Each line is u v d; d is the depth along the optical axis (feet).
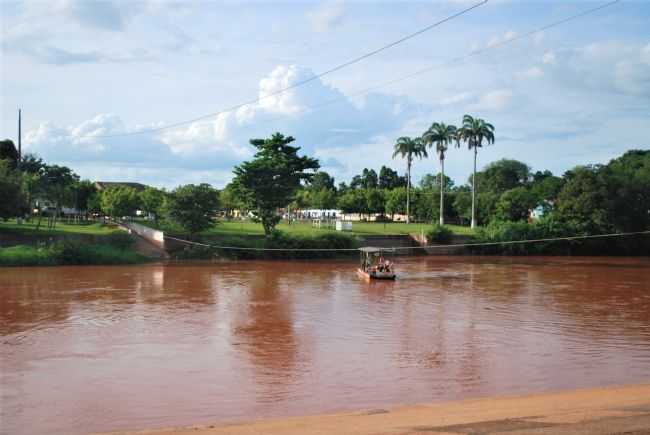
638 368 86.99
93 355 93.45
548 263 290.76
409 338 107.04
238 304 147.02
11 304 144.15
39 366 86.63
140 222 384.68
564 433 44.96
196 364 87.71
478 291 176.86
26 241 254.68
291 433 51.11
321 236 307.99
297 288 181.06
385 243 347.56
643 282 203.82
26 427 60.85
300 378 80.07
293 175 311.27
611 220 352.28
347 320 125.39
